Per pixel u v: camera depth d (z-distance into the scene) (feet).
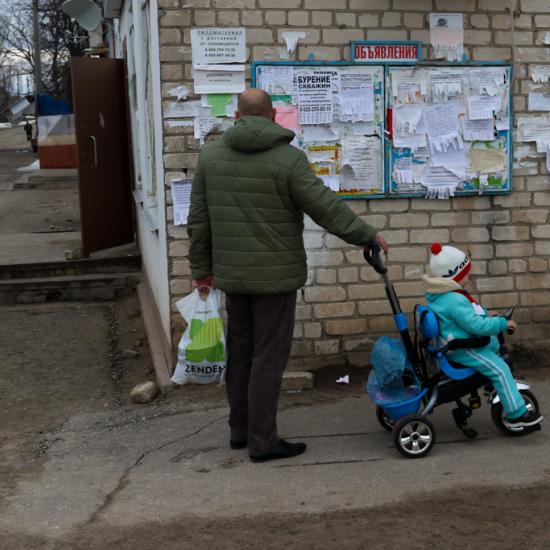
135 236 34.47
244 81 19.17
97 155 32.96
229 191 14.51
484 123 20.15
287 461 15.26
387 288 15.15
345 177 19.75
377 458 15.23
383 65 19.58
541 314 21.12
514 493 13.55
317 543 12.13
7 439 17.97
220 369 16.53
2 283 31.09
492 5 19.95
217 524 12.85
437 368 15.28
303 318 20.12
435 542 12.03
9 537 12.84
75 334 27.17
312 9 19.22
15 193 59.72
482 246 20.62
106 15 33.86
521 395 15.43
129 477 14.96
